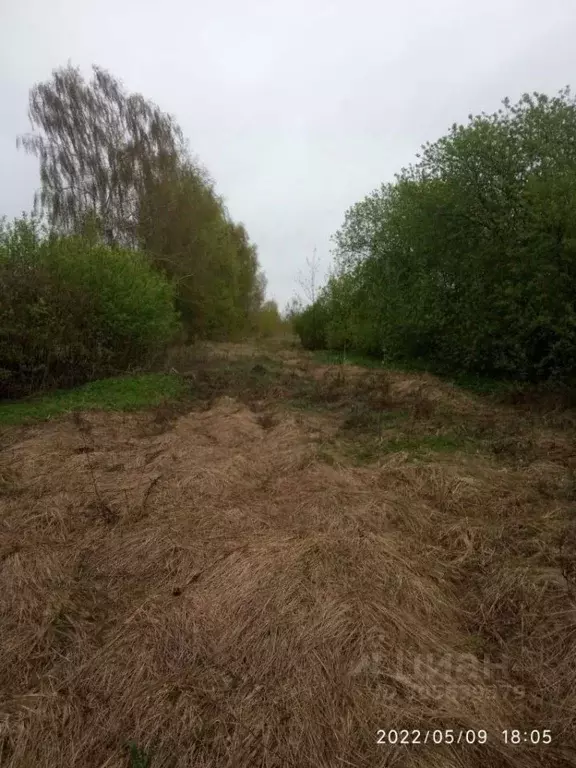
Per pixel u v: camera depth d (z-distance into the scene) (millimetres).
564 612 3365
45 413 9133
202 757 2480
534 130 10789
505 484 5449
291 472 5871
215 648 3129
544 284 9672
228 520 4715
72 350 11672
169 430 7969
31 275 11352
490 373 12594
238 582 3654
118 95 22625
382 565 3854
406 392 10531
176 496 5246
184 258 21703
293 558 3863
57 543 4539
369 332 18000
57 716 2752
